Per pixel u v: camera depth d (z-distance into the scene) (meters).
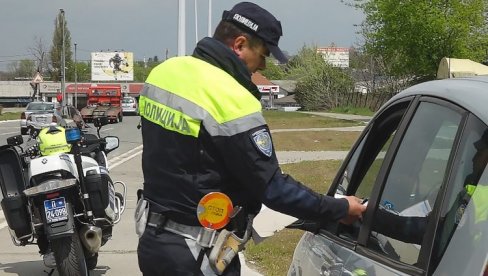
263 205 2.90
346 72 57.50
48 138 5.77
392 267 2.43
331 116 42.53
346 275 2.71
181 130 2.66
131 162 17.41
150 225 2.79
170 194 2.73
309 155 18.86
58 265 5.52
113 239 8.03
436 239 2.22
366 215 2.78
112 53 96.00
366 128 3.37
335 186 3.52
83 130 7.24
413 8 22.88
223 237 2.69
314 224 3.29
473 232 2.03
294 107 73.88
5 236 8.27
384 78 44.81
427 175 2.52
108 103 48.03
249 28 2.78
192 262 2.69
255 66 2.85
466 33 22.77
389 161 2.83
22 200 5.64
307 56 60.66
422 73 24.48
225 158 2.62
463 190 2.18
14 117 48.09
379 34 24.44
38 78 52.22
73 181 5.47
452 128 2.39
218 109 2.61
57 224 5.41
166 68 2.81
